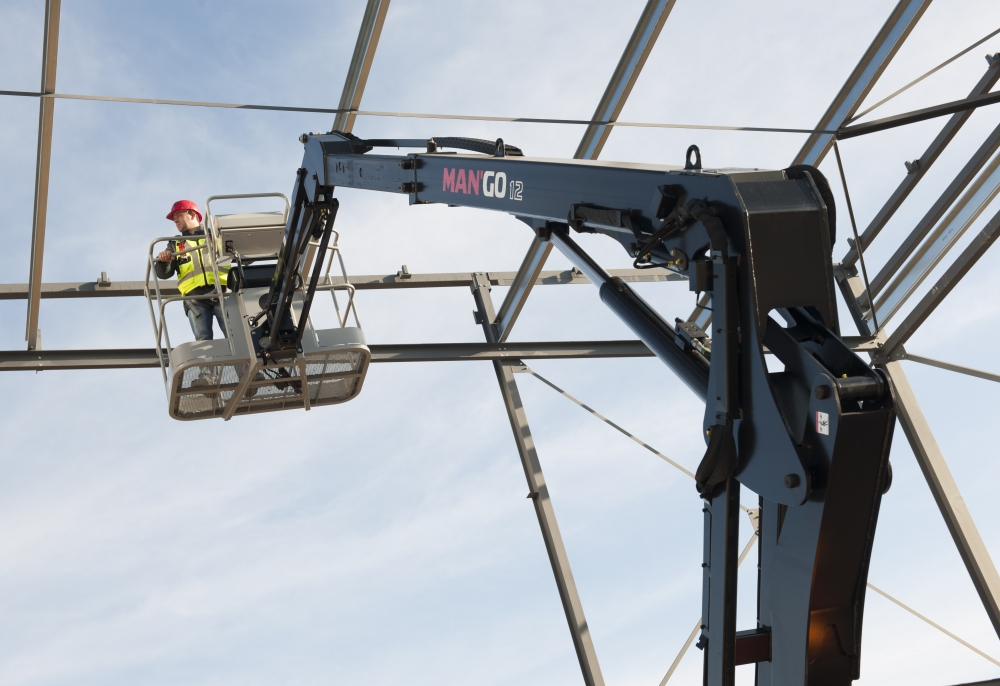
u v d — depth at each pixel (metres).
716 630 2.93
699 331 3.36
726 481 2.90
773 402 2.71
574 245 3.96
